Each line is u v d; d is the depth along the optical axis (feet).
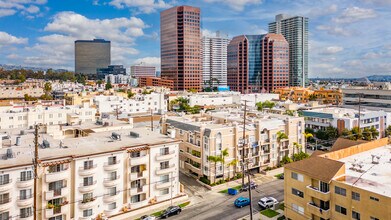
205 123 316.81
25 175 173.06
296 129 329.72
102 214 201.77
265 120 318.24
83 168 192.85
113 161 205.67
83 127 283.79
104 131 270.26
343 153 202.49
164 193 231.50
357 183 155.94
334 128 395.75
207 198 244.22
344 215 155.12
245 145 288.92
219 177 277.44
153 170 224.53
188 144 297.33
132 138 240.12
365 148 216.54
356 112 429.38
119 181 207.82
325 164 172.35
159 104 599.16
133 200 217.36
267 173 296.92
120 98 574.15
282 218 202.49
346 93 584.40
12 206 170.30
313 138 411.75
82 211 193.26
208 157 268.00
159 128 343.67
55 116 419.95
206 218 209.15
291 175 182.19
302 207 175.63
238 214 214.07
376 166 182.39
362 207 146.92
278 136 311.68
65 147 208.95
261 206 223.51
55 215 182.39
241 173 287.07
